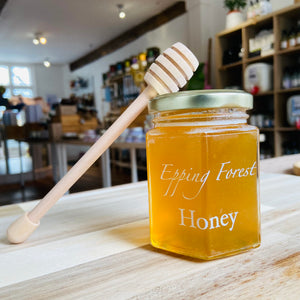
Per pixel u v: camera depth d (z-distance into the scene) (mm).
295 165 394
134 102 186
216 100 159
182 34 2607
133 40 3273
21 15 2818
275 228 202
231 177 165
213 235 159
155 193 180
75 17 2912
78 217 249
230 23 1939
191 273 145
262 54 1755
